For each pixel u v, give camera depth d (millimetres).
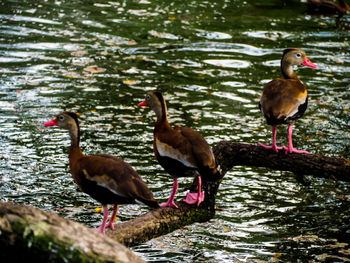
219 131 14336
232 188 11805
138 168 12273
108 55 19578
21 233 6172
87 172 8578
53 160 12438
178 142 9273
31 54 19078
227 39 21781
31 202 10633
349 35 22781
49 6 24719
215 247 9367
